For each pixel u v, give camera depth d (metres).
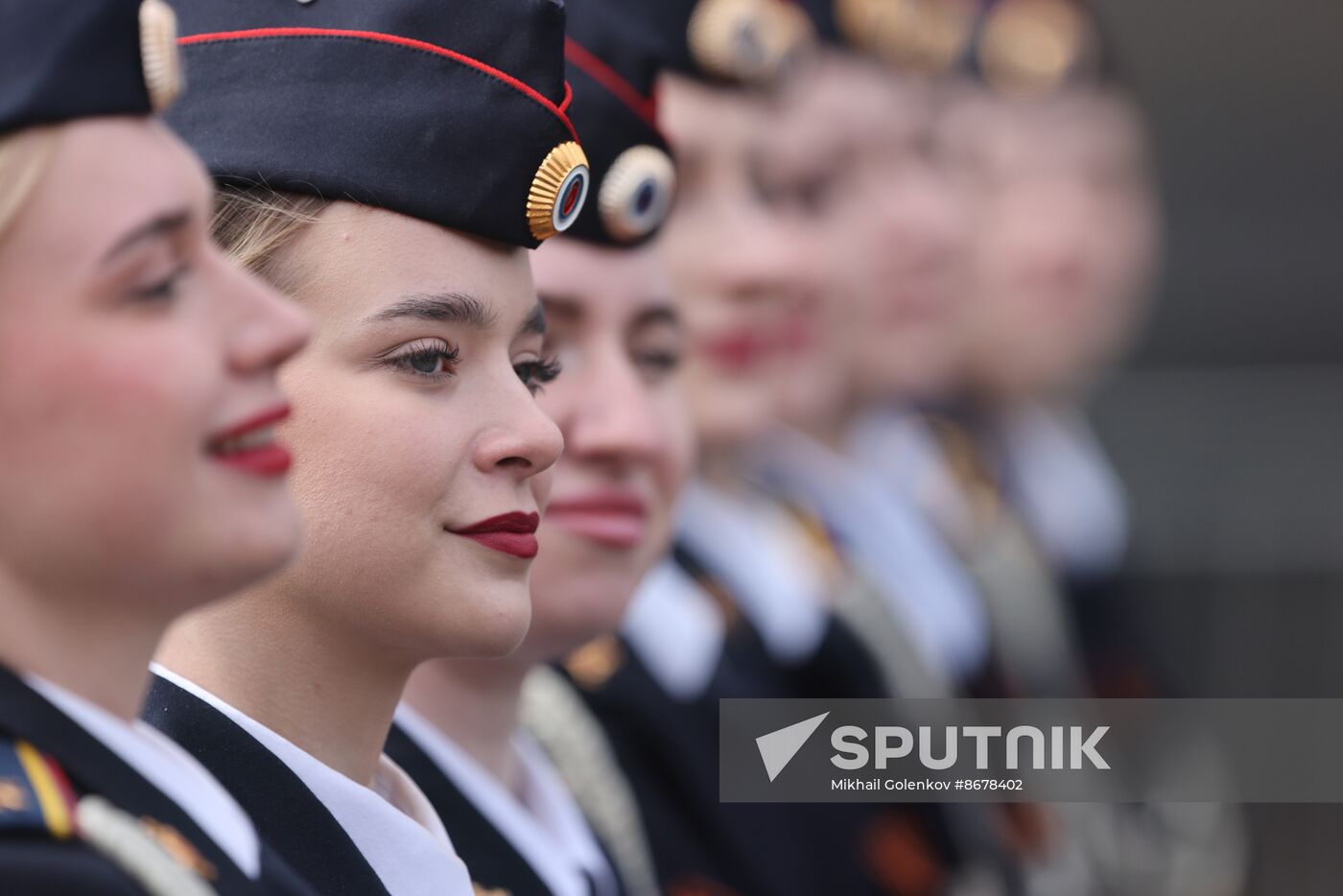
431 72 4.48
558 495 6.11
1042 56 15.18
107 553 3.29
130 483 3.26
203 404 3.32
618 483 6.19
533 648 6.11
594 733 7.98
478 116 4.45
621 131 6.13
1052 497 15.98
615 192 6.12
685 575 9.96
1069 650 15.16
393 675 4.53
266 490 3.47
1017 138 15.12
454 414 4.38
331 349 4.33
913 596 12.60
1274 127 23.94
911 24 12.66
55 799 3.26
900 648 10.97
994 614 13.87
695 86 8.87
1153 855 14.80
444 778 5.81
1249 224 23.47
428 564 4.36
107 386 3.22
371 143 4.40
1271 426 19.98
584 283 6.13
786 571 10.28
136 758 3.53
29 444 3.21
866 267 12.05
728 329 9.12
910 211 12.30
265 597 4.41
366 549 4.32
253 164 4.40
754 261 9.00
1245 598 19.20
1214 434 19.89
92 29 3.24
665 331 6.41
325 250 4.36
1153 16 23.80
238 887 3.57
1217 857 15.51
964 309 14.60
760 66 9.01
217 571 3.40
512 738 6.32
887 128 12.03
